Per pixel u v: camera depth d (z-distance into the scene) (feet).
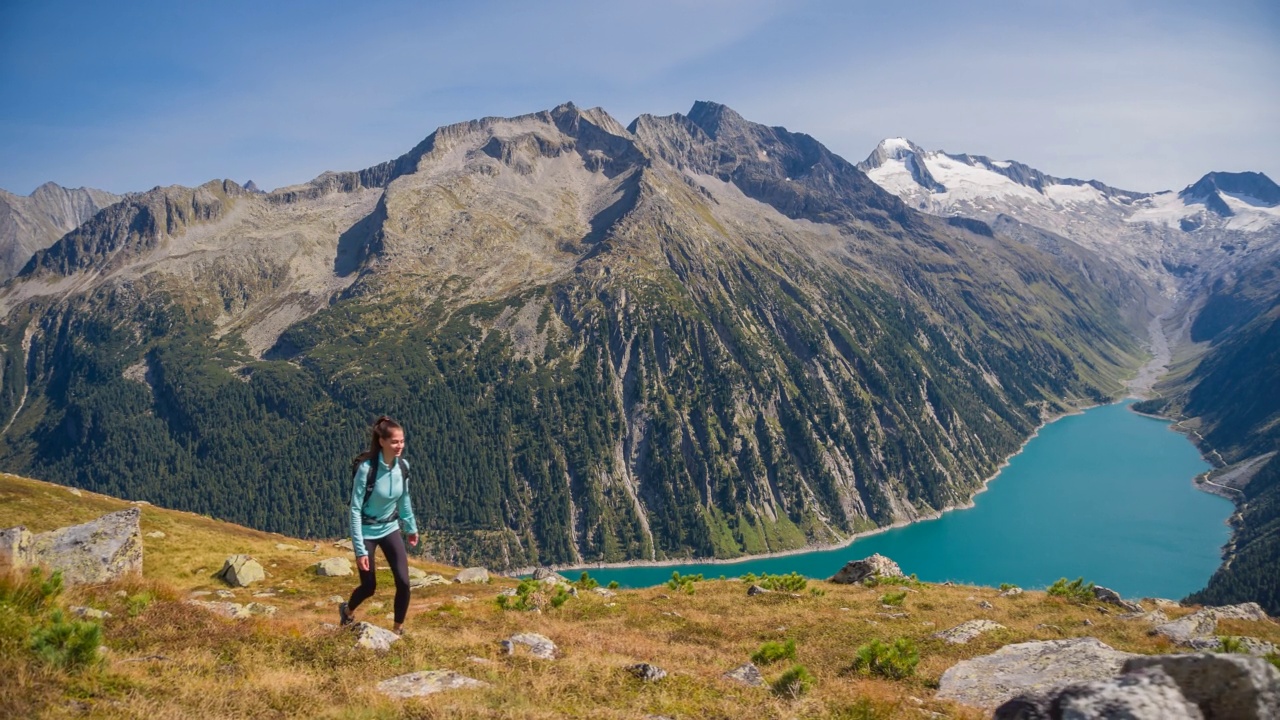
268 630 54.13
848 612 103.91
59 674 35.83
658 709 46.42
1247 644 76.89
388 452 53.06
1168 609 110.22
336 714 37.14
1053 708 30.68
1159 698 29.07
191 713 35.01
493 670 50.26
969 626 86.17
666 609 105.70
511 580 170.30
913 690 60.70
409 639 55.01
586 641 71.41
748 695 53.01
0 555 58.23
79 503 215.31
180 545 171.22
